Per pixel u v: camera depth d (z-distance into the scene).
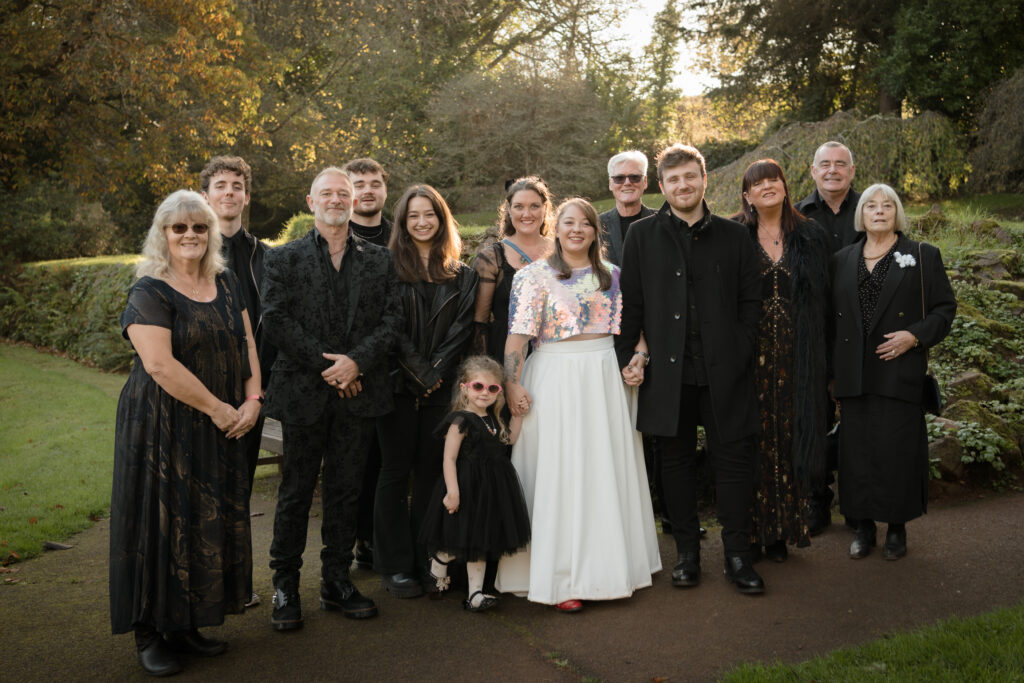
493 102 17.36
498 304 3.70
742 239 3.52
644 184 4.40
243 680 2.74
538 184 3.67
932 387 3.68
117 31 14.48
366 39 19.77
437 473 3.57
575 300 3.38
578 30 20.97
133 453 2.72
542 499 3.34
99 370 10.84
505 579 3.44
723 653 2.85
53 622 3.25
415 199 3.55
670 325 3.45
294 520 3.22
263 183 21.12
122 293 10.90
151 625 2.81
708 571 3.64
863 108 19.55
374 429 3.69
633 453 3.48
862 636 2.93
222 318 2.88
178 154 17.41
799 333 3.56
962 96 16.88
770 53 20.20
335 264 3.29
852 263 3.75
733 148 20.88
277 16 20.33
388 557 3.52
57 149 17.81
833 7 18.42
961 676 2.50
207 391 2.75
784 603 3.25
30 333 13.09
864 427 3.65
